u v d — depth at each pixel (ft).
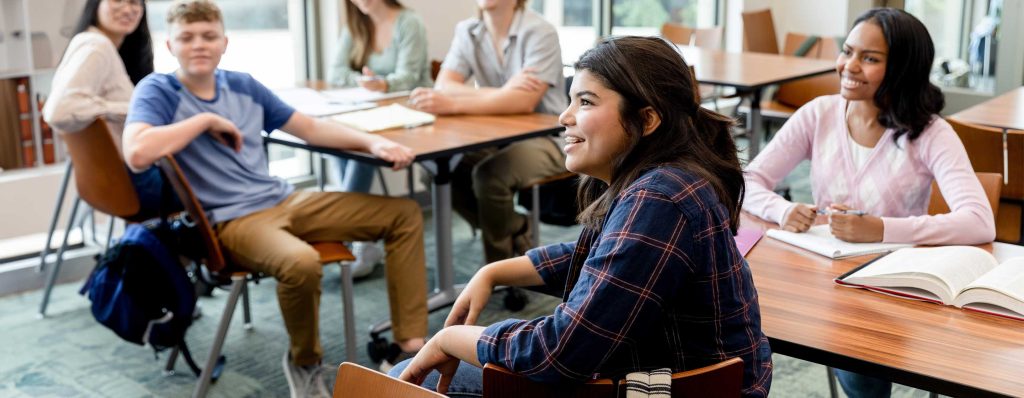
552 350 4.26
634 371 4.47
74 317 11.41
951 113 21.85
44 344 10.58
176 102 9.10
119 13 10.49
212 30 9.05
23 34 12.47
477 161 12.01
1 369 9.89
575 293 4.34
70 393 9.36
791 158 7.95
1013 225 9.46
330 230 9.56
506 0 11.84
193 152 9.09
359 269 12.55
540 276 5.49
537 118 11.19
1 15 12.42
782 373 9.57
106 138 9.12
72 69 9.71
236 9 14.82
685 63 4.49
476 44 12.32
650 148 4.44
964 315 5.23
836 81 16.42
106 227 13.42
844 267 6.08
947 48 22.06
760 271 6.02
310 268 8.78
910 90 7.11
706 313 4.39
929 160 7.13
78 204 11.21
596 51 4.47
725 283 4.39
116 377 9.73
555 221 12.22
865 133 7.49
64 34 13.06
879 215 7.39
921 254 5.94
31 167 12.83
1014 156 9.21
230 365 10.04
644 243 4.18
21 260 12.39
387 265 9.71
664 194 4.23
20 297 12.03
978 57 21.47
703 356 4.46
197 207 8.31
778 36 24.70
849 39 7.22
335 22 15.44
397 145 9.30
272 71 15.52
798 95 17.02
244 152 9.49
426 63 13.57
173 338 8.85
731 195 4.57
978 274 5.65
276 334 10.89
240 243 9.00
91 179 9.46
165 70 14.49
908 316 5.22
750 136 15.01
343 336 10.80
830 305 5.40
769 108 17.01
